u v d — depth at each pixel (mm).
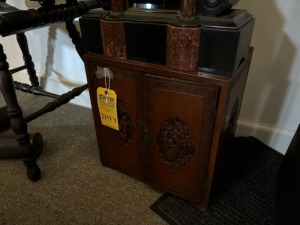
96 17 658
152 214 767
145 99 678
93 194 839
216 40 530
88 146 1081
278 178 866
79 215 763
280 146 1036
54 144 1090
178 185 769
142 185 877
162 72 610
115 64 678
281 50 888
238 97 737
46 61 1422
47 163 976
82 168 954
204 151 659
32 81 1365
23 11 706
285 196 659
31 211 777
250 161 977
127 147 823
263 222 735
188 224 730
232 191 844
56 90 1469
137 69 647
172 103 637
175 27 541
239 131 1100
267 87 969
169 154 731
